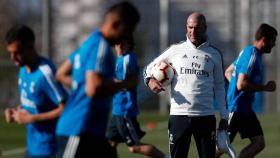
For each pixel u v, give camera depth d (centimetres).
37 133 1377
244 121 2091
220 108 1856
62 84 1348
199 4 7250
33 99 1368
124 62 2212
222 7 7125
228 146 1845
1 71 6319
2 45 6341
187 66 1842
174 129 1853
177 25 7269
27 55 1352
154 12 6994
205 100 1839
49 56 5456
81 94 1269
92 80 1227
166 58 1873
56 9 7350
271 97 6462
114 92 1250
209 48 1856
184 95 1838
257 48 2061
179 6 7275
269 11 6519
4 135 3925
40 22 8300
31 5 8469
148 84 1889
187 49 1855
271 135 3722
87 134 1279
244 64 2019
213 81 1855
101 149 1295
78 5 7506
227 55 6694
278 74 6388
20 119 1348
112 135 2319
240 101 2078
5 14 8488
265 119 5094
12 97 6322
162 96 6012
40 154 1376
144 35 6850
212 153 1852
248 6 6206
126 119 2288
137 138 2305
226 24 7056
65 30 7419
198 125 1841
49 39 5466
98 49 1238
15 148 3191
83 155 1286
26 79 1370
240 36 6550
